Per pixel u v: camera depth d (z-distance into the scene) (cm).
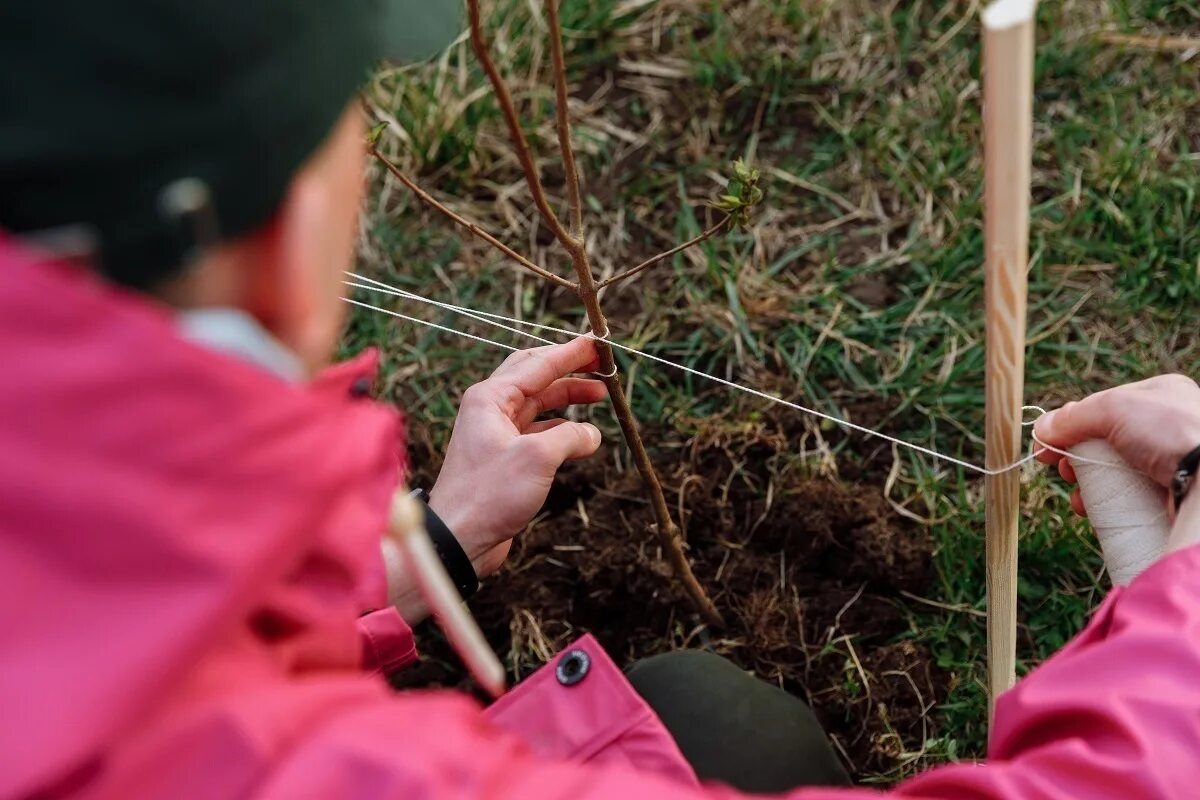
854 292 159
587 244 167
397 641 97
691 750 96
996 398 83
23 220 40
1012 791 65
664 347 156
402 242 169
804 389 149
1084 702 67
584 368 116
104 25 39
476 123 174
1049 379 150
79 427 39
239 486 42
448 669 139
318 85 45
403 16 62
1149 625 70
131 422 40
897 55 177
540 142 176
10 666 40
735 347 154
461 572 104
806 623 136
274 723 49
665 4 187
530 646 138
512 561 142
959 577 136
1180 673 67
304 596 60
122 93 39
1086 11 178
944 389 148
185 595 41
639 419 151
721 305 158
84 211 40
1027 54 63
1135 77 173
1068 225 161
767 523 141
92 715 40
